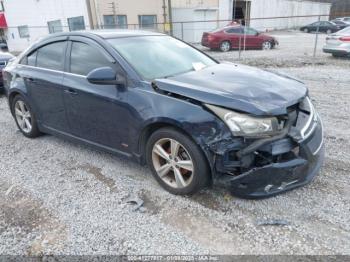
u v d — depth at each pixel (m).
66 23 22.94
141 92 3.11
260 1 36.06
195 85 2.98
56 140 4.78
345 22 33.47
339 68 10.44
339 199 2.98
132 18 23.89
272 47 18.41
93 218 2.88
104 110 3.42
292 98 2.85
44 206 3.10
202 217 2.83
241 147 2.62
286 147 2.68
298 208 2.88
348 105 5.96
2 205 3.15
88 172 3.73
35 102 4.38
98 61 3.53
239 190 2.71
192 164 2.88
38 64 4.34
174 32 25.75
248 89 2.91
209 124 2.69
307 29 34.34
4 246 2.58
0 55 7.89
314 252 2.38
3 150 4.51
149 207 3.01
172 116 2.84
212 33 17.52
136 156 3.34
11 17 24.94
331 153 3.93
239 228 2.67
